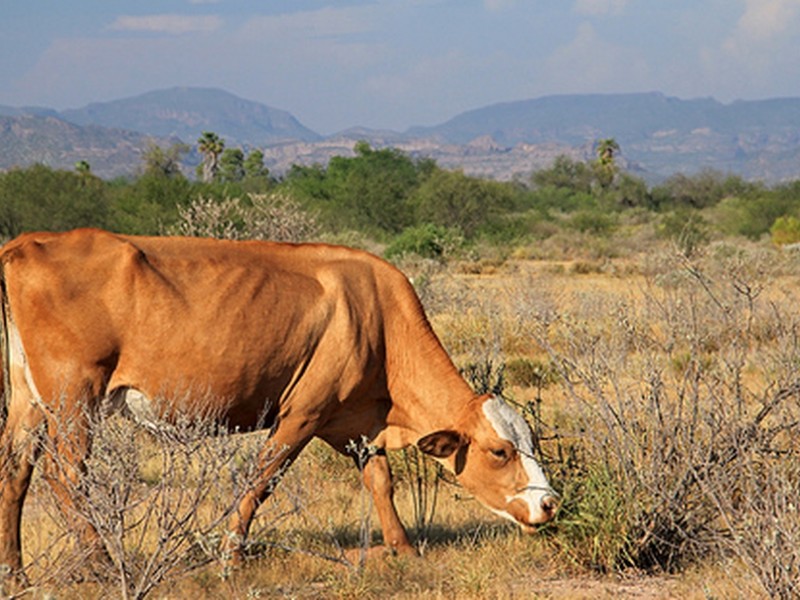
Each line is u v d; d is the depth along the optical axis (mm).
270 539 21750
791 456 21656
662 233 185875
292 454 21625
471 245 156250
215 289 20625
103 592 17906
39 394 19734
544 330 26172
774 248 149500
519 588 20109
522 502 21453
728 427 21828
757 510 18484
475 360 29125
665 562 21578
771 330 27109
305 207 180500
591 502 21547
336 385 21781
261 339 20844
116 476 16656
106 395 20016
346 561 20250
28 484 19844
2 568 15477
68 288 19688
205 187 160750
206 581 19578
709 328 25875
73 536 18766
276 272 21438
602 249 172625
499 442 21469
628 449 21938
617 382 22766
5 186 171000
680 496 21484
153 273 20219
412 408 22516
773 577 17516
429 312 60875
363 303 22109
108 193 179250
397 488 28328
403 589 20031
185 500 22969
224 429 18688
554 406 34188
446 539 23984
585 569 21328
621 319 25734
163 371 20266
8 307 19797
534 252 168750
